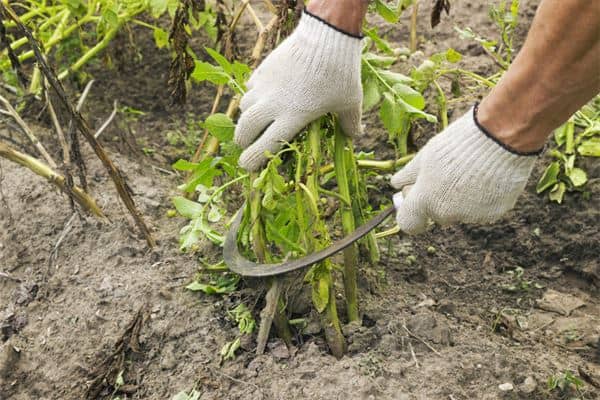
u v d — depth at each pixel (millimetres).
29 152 2297
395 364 1904
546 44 1655
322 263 1885
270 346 1940
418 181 1795
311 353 1921
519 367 1919
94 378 1953
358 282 2039
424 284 2123
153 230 2148
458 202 1772
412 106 1939
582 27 1628
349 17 1801
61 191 2100
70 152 2100
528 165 1754
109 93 2545
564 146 2238
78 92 2520
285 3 2029
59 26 2459
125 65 2664
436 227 2223
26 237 2156
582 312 2082
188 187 1965
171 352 1961
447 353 1927
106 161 2023
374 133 2326
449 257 2186
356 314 1967
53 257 2123
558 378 1907
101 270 2088
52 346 2010
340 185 1908
